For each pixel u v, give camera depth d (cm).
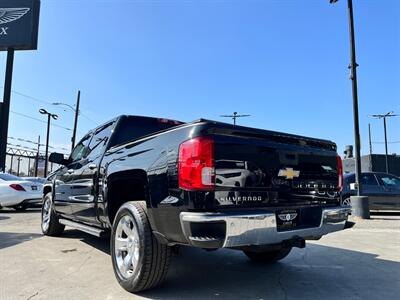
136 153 443
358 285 460
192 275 499
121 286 432
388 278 491
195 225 340
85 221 618
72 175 647
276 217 395
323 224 432
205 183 350
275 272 520
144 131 595
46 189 812
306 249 686
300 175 431
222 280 477
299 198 425
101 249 650
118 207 502
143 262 397
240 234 351
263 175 393
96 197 536
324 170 464
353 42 1358
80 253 617
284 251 551
